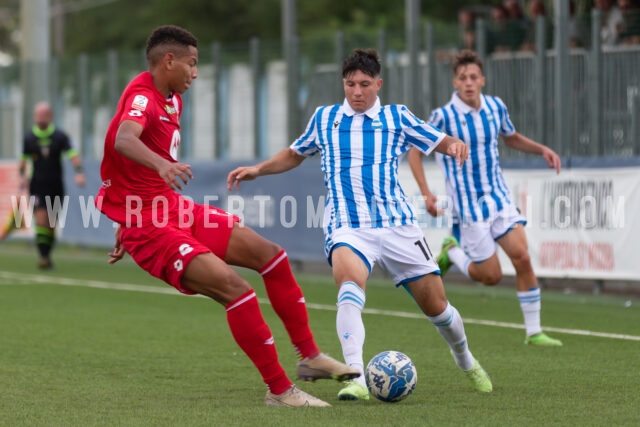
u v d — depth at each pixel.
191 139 62.62
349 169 22.27
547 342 30.06
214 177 56.75
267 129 58.16
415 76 52.16
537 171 44.34
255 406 21.08
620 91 45.19
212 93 61.12
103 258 63.91
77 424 19.28
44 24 73.12
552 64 47.12
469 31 51.44
